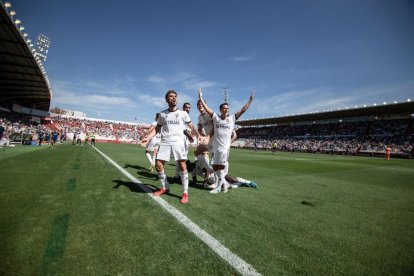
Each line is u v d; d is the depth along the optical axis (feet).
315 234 9.17
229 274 6.11
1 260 6.21
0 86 111.04
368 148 122.62
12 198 11.79
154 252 7.04
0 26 58.13
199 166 17.84
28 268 5.91
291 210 12.32
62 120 187.52
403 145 114.73
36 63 81.10
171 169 27.94
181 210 11.21
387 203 15.17
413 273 6.61
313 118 168.35
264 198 14.79
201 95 15.85
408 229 10.23
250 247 7.72
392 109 126.31
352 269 6.68
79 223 8.97
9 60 79.00
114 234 8.14
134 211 10.66
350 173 33.50
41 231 8.09
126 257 6.67
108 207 11.08
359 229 9.99
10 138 71.26
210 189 16.88
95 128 195.42
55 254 6.63
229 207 12.25
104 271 5.94
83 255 6.66
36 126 137.49
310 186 20.56
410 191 20.21
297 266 6.68
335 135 151.12
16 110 144.87
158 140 24.91
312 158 74.84
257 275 6.13
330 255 7.47
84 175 19.70
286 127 191.62
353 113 142.41
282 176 26.96
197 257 6.89
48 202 11.43
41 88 114.11
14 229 8.14
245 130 221.05
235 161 50.11
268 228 9.53
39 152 42.39
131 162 32.24
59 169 22.41
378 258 7.44
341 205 14.05
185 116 14.24
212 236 8.38
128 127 220.02
